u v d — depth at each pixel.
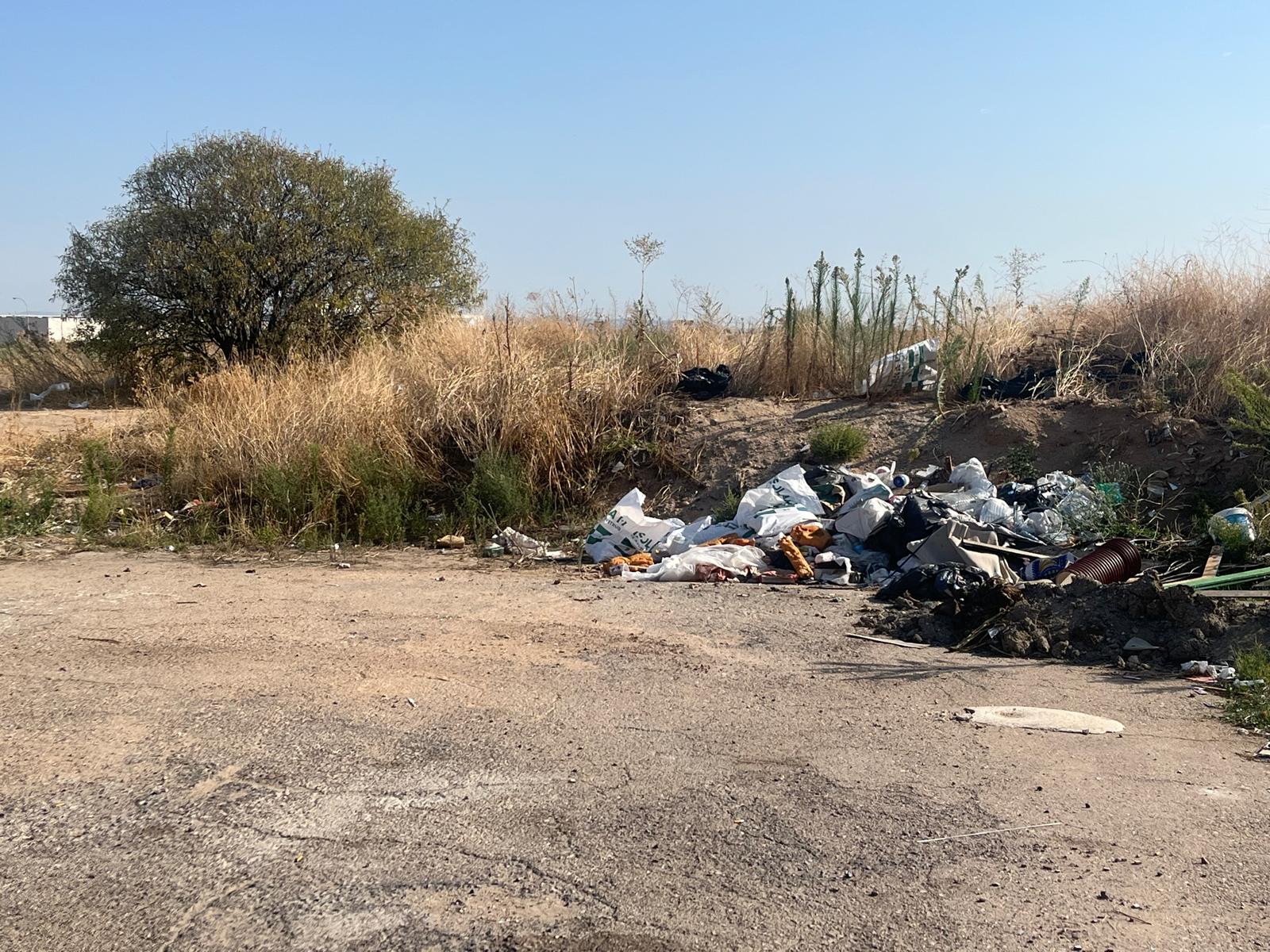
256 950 3.52
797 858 4.09
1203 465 10.38
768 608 8.19
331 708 5.79
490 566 10.19
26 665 6.57
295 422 12.81
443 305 23.95
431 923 3.66
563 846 4.20
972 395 12.63
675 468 12.44
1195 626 6.81
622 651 6.95
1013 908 3.71
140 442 14.38
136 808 4.55
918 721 5.63
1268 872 3.95
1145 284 13.64
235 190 23.17
